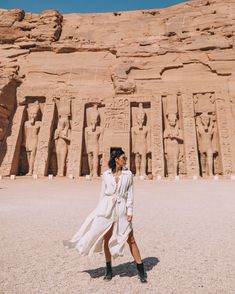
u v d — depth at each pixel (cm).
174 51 2773
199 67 2694
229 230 555
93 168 2475
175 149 2439
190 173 2322
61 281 311
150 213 756
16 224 616
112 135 2508
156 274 330
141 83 2686
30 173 2464
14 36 3128
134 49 2836
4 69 2809
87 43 3020
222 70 2616
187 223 624
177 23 3083
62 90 2723
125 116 2559
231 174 2270
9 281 310
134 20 3256
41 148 2492
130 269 350
